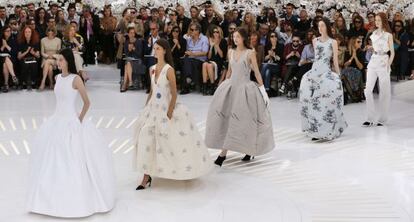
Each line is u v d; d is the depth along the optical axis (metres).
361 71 16.20
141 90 17.20
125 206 8.17
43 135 7.86
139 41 17.11
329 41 11.77
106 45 20.53
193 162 8.70
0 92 16.70
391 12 20.80
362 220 7.74
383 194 8.78
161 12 19.23
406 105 15.37
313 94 11.73
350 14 20.95
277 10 21.44
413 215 7.96
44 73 17.02
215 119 10.15
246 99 9.98
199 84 16.95
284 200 8.49
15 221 7.61
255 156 10.68
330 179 9.45
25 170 9.72
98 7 22.64
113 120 13.34
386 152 10.95
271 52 16.44
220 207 8.19
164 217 7.81
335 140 11.80
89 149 7.82
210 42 16.92
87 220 7.69
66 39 17.44
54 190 7.67
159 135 8.60
